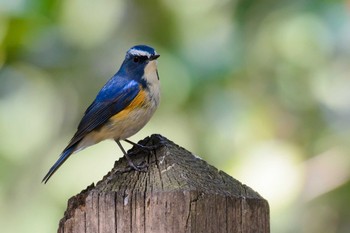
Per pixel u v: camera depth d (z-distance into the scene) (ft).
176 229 20.54
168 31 46.01
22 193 45.32
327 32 42.86
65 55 45.62
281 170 40.93
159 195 20.66
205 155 43.47
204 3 46.01
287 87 44.21
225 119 43.75
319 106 44.06
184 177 21.42
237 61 43.37
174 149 23.03
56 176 44.16
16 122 46.52
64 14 43.55
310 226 39.86
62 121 47.09
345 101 43.86
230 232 21.11
